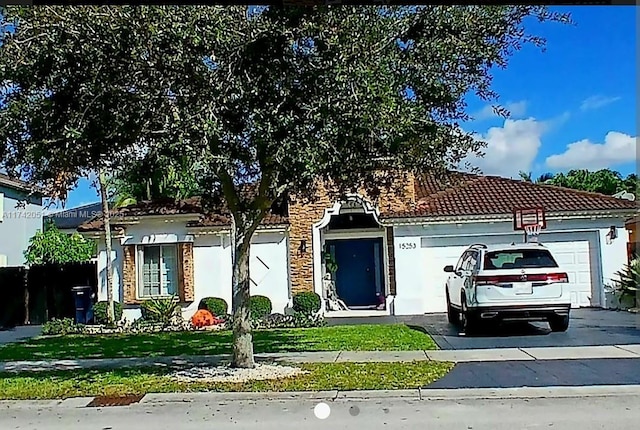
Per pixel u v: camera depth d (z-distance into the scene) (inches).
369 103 367.6
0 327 942.4
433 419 335.6
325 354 538.9
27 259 1172.5
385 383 418.9
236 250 482.6
